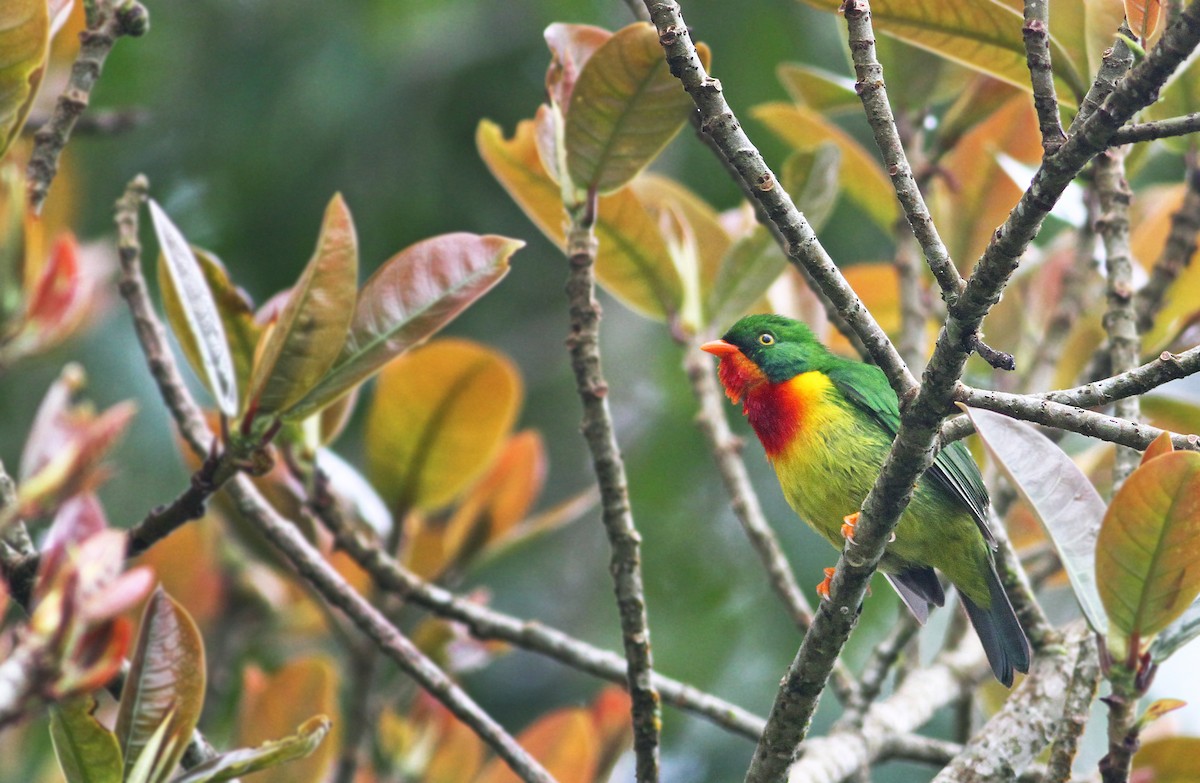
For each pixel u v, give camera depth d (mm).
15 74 6266
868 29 5770
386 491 10086
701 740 14820
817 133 11391
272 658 13328
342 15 16016
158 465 13906
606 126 7609
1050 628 8453
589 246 7664
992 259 5113
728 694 14836
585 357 7516
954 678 9336
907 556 9430
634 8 8484
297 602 11273
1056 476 6105
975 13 7680
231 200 15906
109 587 4395
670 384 16188
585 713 9336
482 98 16297
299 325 6656
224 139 15844
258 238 15945
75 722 5430
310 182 15914
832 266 5727
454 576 10359
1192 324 9227
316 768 8891
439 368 9664
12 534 6184
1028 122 11148
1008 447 6105
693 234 10812
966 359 5402
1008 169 10484
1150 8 5969
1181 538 5430
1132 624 5738
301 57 15914
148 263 15367
